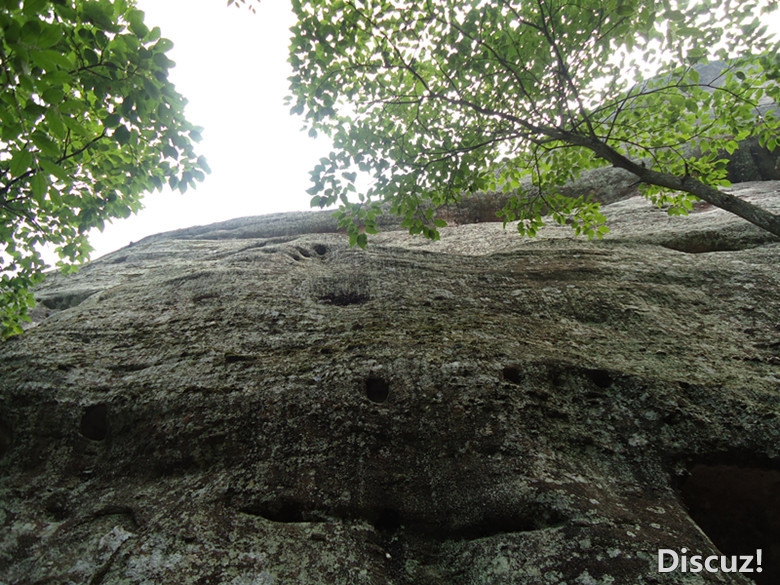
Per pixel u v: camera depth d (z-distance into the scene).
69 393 5.27
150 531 3.84
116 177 7.23
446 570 3.69
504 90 6.97
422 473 4.23
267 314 6.84
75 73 4.32
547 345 5.86
